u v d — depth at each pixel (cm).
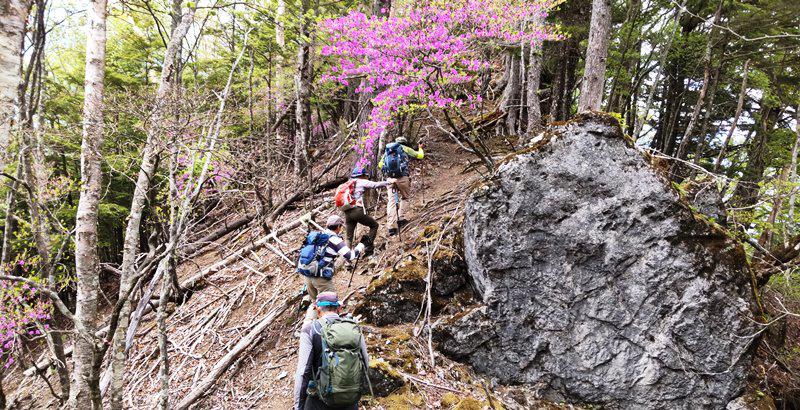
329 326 320
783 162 1195
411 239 648
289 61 1088
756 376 523
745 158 1431
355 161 889
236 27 963
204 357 578
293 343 542
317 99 1083
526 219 485
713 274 462
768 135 1217
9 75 327
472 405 416
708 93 1248
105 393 572
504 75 1329
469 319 484
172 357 599
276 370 508
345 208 631
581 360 470
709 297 458
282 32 1002
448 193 800
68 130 604
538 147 493
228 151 549
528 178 486
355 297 564
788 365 567
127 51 1187
